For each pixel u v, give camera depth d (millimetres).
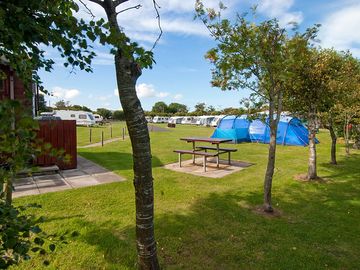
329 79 7285
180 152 10109
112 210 5387
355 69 8539
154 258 2910
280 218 5211
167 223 4871
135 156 2752
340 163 10969
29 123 1284
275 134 5551
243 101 6430
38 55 2533
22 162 1387
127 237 4281
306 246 4156
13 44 2150
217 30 5125
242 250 4000
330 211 5613
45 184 7254
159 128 38594
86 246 3967
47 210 5320
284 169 9734
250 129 19812
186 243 4180
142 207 2816
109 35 2094
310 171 8195
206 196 6441
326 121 9812
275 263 3684
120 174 8570
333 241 4324
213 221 4996
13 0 1907
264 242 4258
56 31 2150
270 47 5090
